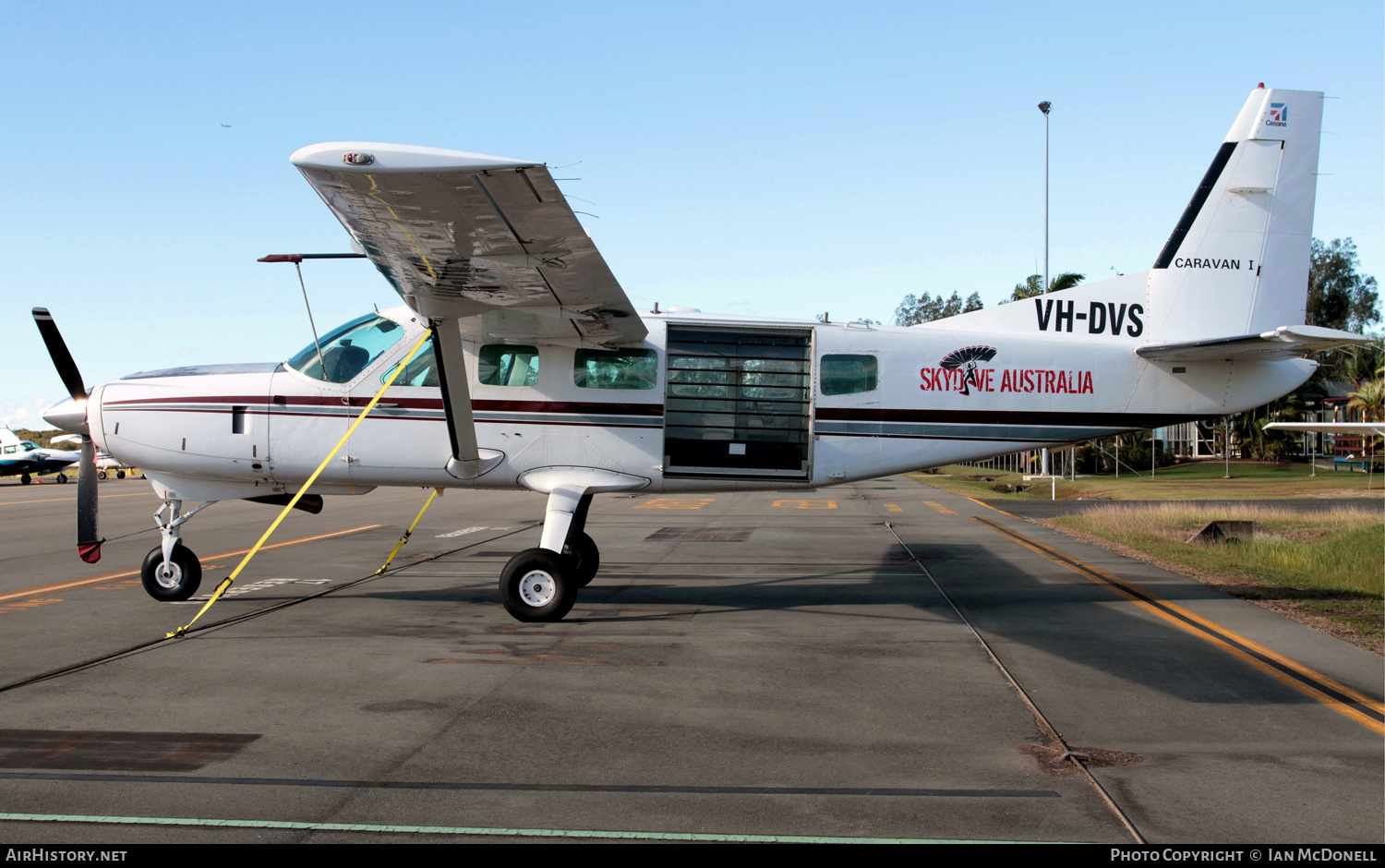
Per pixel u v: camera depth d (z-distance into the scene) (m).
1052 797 3.84
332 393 8.24
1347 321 58.72
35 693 5.26
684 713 5.00
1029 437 8.74
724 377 8.50
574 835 3.42
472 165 4.83
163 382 8.31
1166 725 4.85
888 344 8.63
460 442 7.95
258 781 3.93
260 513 19.69
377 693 5.35
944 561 11.74
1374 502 22.73
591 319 7.56
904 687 5.58
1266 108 9.16
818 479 8.57
